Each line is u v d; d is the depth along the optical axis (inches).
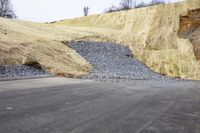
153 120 300.0
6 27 1435.8
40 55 1171.9
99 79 932.0
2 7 3233.3
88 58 1501.0
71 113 310.5
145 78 1165.7
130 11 2507.4
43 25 2068.2
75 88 590.9
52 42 1448.1
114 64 1503.4
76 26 2420.0
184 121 306.7
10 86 555.8
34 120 263.9
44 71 980.6
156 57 1690.5
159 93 581.0
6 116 272.5
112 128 254.1
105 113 323.6
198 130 268.4
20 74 813.2
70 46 1600.6
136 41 1998.0
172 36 2027.6
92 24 2635.3
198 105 437.7
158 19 2235.5
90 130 241.9
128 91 591.8
